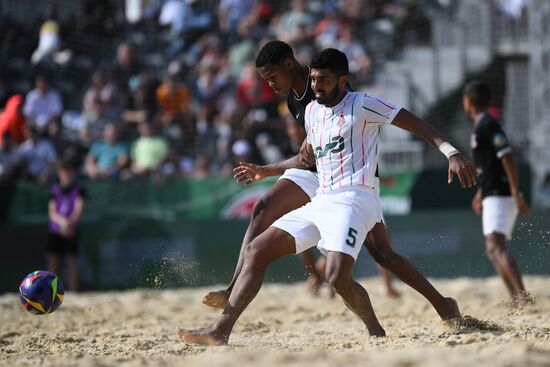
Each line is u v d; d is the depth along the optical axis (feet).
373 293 135.23
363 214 67.10
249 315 110.22
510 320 88.63
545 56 182.60
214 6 223.92
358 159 67.21
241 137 189.98
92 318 109.70
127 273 167.02
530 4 183.93
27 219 168.96
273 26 218.59
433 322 89.97
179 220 168.25
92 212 169.17
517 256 147.74
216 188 170.30
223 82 205.77
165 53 216.33
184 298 140.67
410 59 210.38
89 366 55.98
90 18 213.46
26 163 180.24
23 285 76.79
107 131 187.11
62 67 207.41
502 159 101.04
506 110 195.83
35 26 208.74
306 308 117.60
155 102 203.31
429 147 190.29
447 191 164.66
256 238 68.74
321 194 68.64
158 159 186.91
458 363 50.39
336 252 66.13
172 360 59.41
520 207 102.47
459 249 160.76
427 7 213.05
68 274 164.14
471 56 204.03
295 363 53.57
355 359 54.29
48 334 89.51
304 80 73.67
